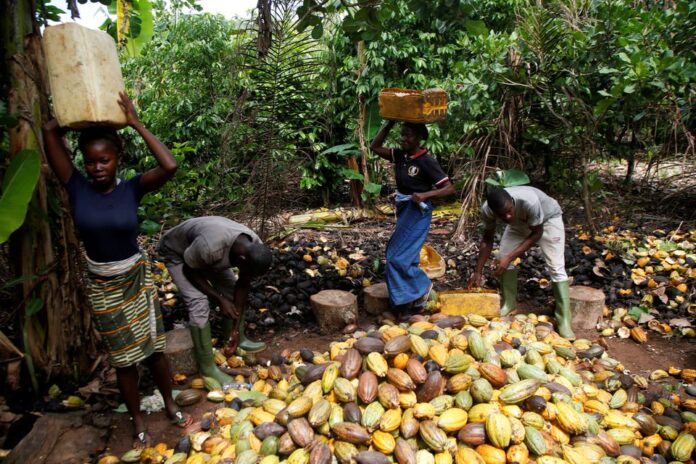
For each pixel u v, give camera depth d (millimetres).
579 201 7285
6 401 3416
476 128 6578
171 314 4645
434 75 8453
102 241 2750
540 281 5281
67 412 3320
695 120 6699
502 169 6691
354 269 5574
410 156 4133
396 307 4332
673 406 3248
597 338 4359
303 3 3871
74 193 2742
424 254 5809
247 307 4719
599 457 2598
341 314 4414
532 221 4066
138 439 3053
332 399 2844
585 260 5648
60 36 2479
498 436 2520
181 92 8484
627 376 3430
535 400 2760
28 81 3256
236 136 6270
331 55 7926
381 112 4094
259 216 6348
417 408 2656
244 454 2602
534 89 6223
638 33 6020
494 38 6262
